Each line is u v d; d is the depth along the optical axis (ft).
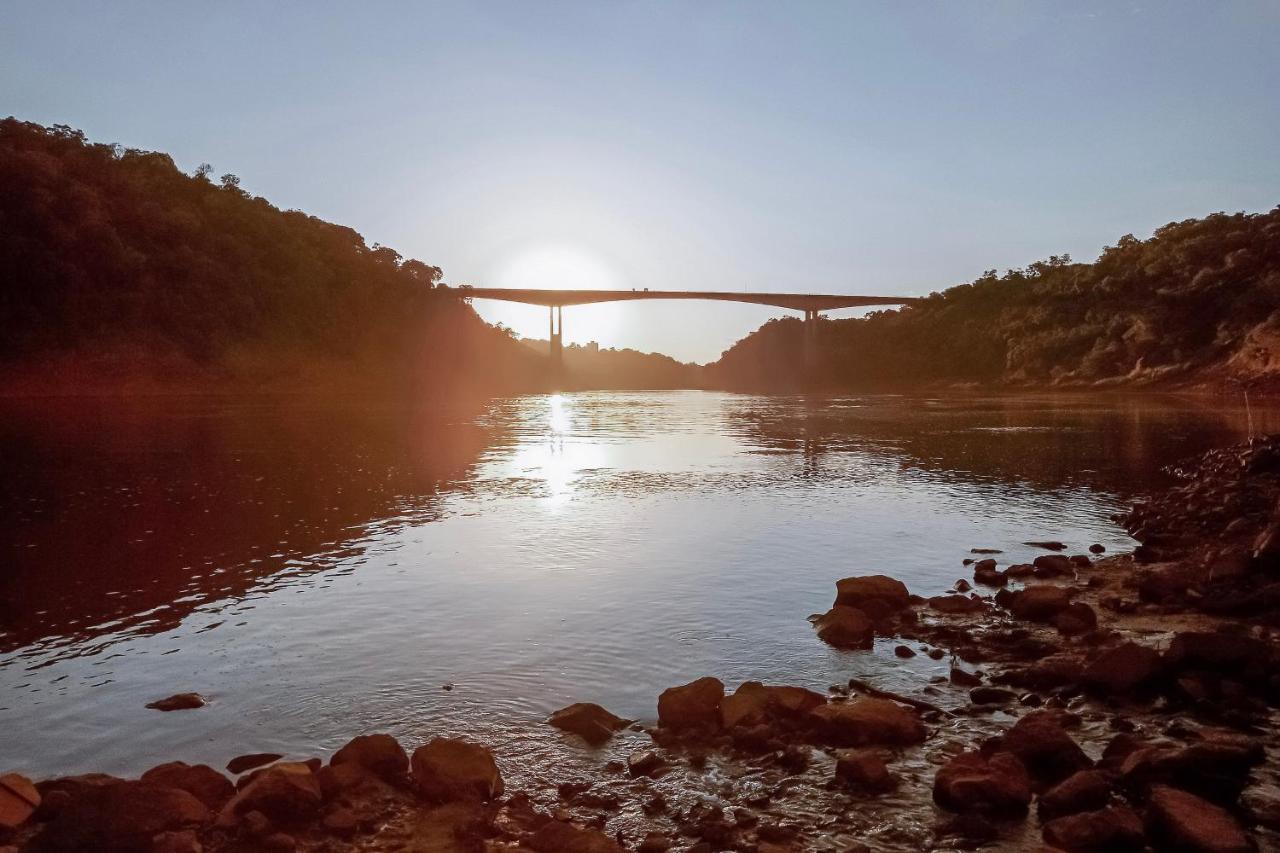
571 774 24.08
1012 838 20.21
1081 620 36.99
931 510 70.03
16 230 325.62
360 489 83.10
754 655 34.12
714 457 116.47
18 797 21.62
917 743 25.66
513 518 66.23
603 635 36.65
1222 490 67.00
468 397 429.38
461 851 19.99
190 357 385.70
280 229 508.94
